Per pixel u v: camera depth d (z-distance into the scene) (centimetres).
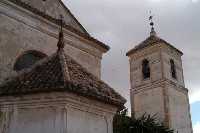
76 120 945
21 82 1023
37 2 1562
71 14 1742
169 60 3541
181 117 3294
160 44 3488
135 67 3738
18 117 956
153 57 3544
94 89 1027
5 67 1284
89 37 1689
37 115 939
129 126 2617
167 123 3103
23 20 1415
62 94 925
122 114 2605
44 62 1136
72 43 1619
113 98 1071
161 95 3294
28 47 1407
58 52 1175
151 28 3834
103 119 1045
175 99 3331
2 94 974
